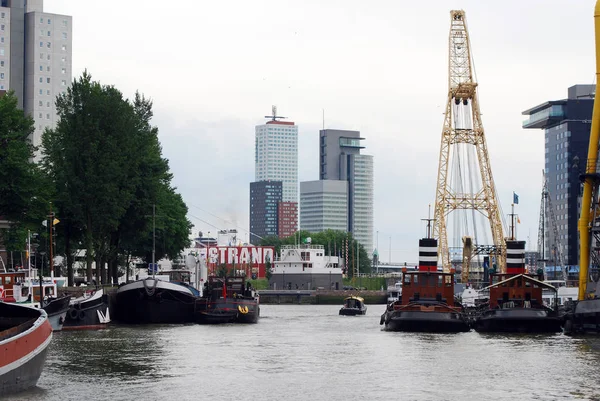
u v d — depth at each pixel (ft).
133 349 293.02
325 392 208.03
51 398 191.83
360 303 626.23
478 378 231.09
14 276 360.69
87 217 455.63
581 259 391.04
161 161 517.96
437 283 414.62
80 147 456.45
